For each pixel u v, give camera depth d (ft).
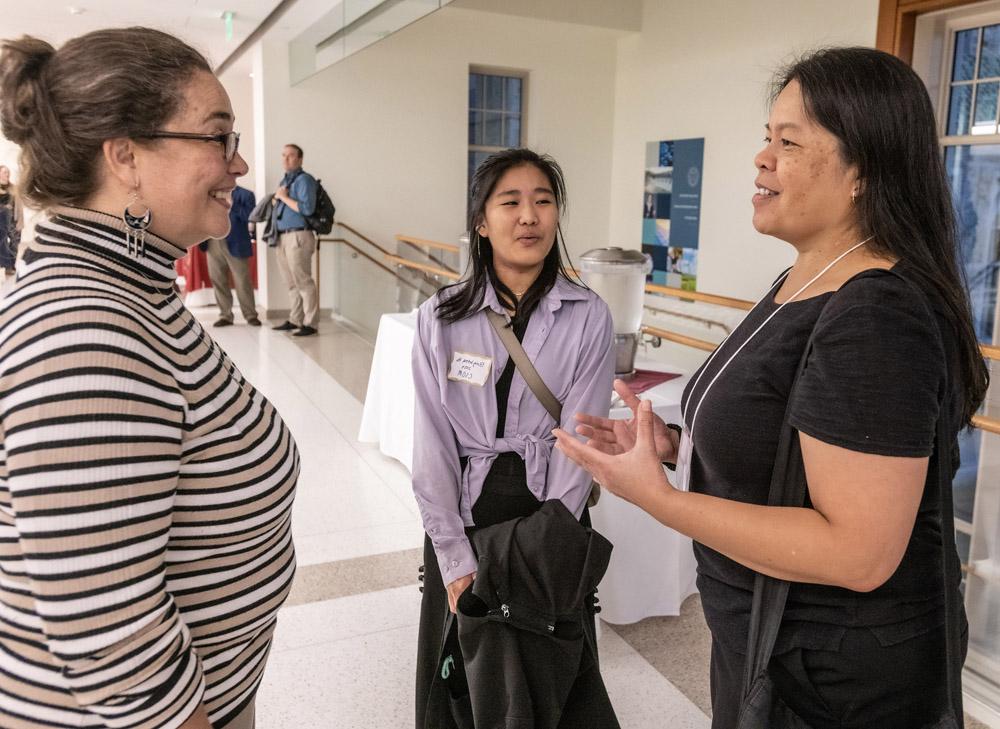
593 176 31.24
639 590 8.07
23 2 22.67
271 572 3.29
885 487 2.78
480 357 5.45
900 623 3.15
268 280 28.60
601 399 5.53
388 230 29.07
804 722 3.24
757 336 3.41
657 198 28.76
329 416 16.34
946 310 3.04
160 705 2.57
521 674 4.87
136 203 2.83
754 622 3.30
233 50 29.37
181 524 2.90
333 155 28.09
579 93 30.53
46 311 2.50
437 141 29.19
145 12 23.82
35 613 2.59
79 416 2.38
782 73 3.46
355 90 27.94
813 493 2.98
